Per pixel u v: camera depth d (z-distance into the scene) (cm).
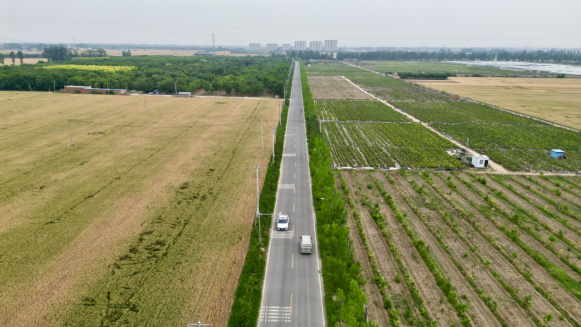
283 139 14062
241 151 12275
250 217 7781
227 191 9075
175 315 5022
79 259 6250
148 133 14375
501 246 6950
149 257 6319
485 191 9575
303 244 6519
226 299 5350
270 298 5478
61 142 13038
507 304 5466
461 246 7006
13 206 8150
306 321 5034
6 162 10931
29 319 4934
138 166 10756
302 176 10356
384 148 13338
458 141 14288
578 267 6350
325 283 5784
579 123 17200
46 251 6469
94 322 4894
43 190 9012
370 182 10194
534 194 9456
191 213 7912
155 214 7844
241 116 17612
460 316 5203
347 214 7844
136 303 5241
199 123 16125
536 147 13400
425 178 10444
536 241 7225
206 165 10900
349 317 4506
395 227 7675
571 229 7700
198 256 6372
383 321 5072
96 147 12506
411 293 5653
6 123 15475
